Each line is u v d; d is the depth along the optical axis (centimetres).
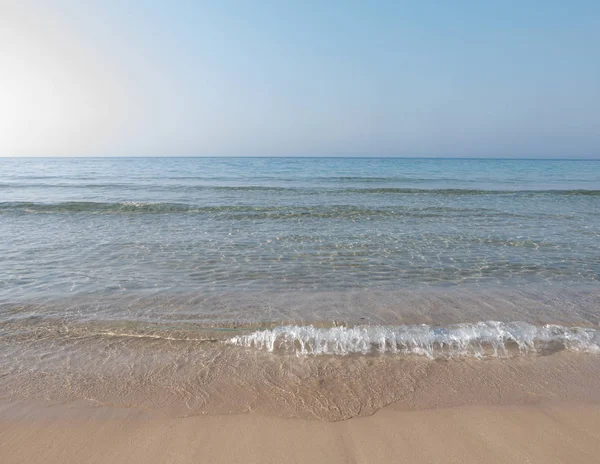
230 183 2364
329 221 1175
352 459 252
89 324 461
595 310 521
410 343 415
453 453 258
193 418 295
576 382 346
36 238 941
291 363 375
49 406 308
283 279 653
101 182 2378
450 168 4897
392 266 732
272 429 282
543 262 757
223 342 419
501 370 365
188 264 734
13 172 3447
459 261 765
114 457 253
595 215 1269
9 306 516
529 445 267
